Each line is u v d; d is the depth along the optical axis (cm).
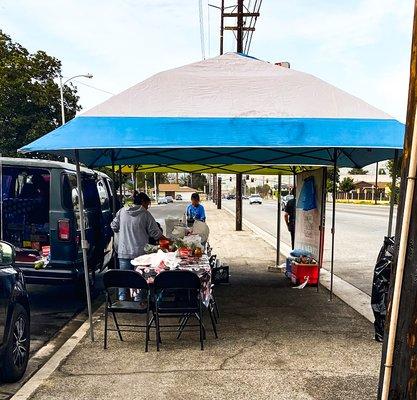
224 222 2658
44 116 3088
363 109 607
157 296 564
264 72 654
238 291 859
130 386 442
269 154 858
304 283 893
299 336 592
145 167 1132
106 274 546
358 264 1217
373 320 665
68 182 724
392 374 262
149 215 727
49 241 734
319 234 899
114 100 604
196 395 423
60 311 755
